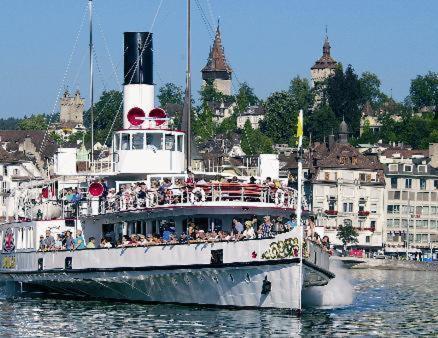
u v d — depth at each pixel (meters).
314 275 78.94
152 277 82.25
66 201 93.50
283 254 76.44
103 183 88.94
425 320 83.88
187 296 81.75
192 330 72.44
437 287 135.00
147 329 73.25
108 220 87.69
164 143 89.06
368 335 73.56
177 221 82.81
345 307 89.19
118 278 84.31
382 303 98.25
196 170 95.75
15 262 95.69
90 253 86.12
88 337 71.31
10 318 79.56
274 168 92.38
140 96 95.06
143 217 84.38
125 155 89.06
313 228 80.69
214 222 81.94
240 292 78.88
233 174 99.25
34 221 93.19
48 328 74.94
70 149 93.06
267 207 81.31
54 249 89.56
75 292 90.19
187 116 95.94
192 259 80.12
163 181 86.69
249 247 77.81
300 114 78.56
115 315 79.38
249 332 71.75
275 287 77.19
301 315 78.56
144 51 94.94
